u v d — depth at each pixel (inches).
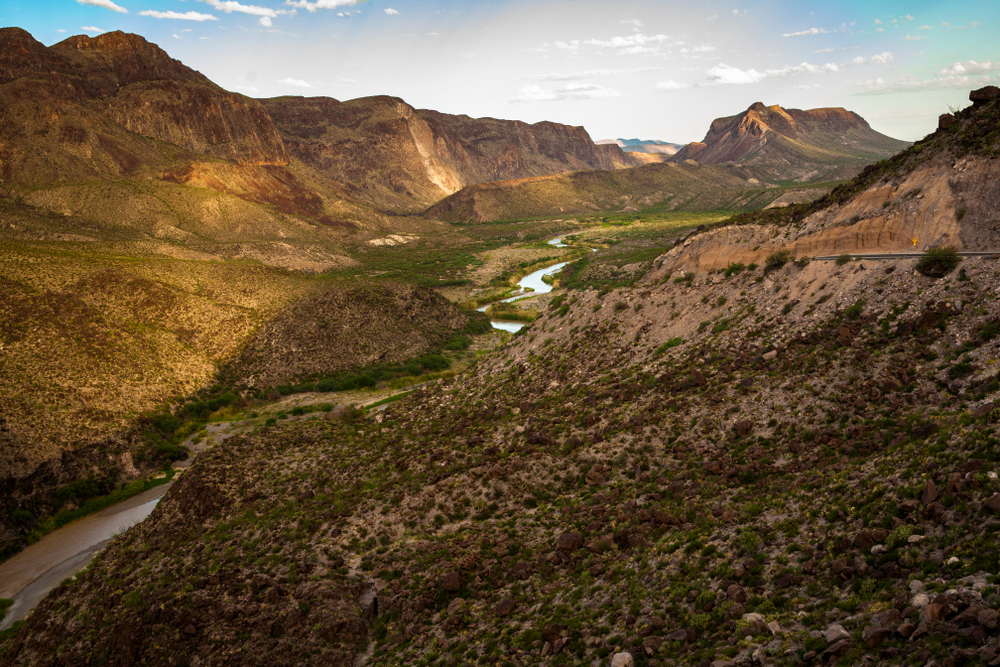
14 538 2768.2
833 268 2303.2
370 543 1823.3
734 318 2488.9
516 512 1834.4
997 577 803.4
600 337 3006.9
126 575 1895.9
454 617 1409.9
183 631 1567.4
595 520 1626.5
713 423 1877.5
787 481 1459.2
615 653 1049.5
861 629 844.0
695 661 946.1
